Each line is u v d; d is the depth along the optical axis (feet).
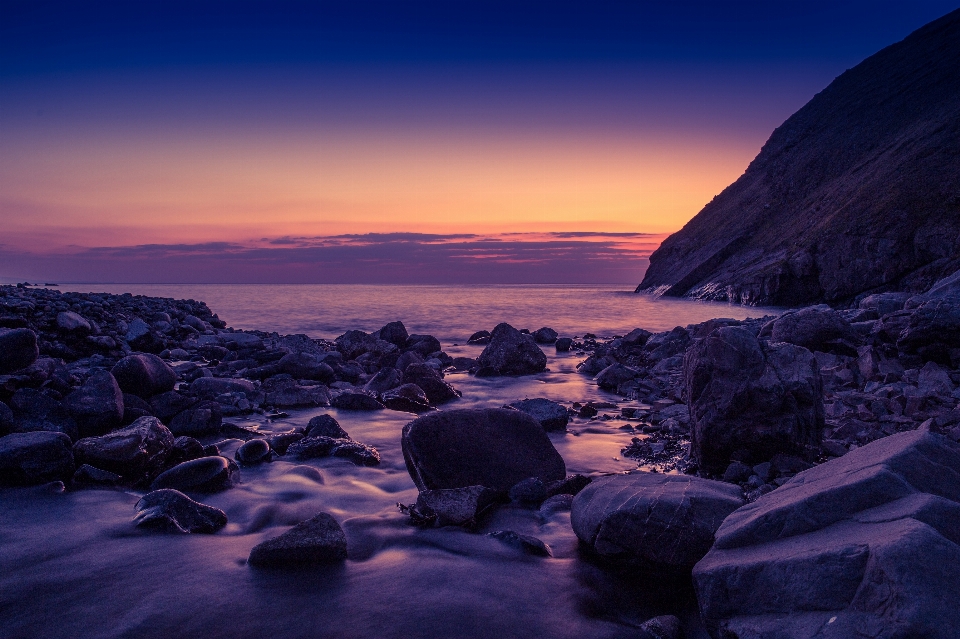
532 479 22.90
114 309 80.89
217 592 14.94
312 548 16.66
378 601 14.49
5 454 22.38
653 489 17.40
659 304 240.12
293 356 50.29
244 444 27.61
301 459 27.91
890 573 9.46
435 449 23.16
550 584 15.61
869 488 12.16
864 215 235.61
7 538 18.24
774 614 11.00
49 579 15.65
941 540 9.79
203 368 49.62
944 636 8.61
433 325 121.08
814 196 321.32
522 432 25.08
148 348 61.52
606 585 15.67
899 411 30.45
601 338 97.81
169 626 13.39
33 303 61.77
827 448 25.57
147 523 19.27
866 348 40.34
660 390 44.11
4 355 31.30
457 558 17.12
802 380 24.36
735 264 314.76
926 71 355.97
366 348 65.57
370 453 28.07
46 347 51.80
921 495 11.56
